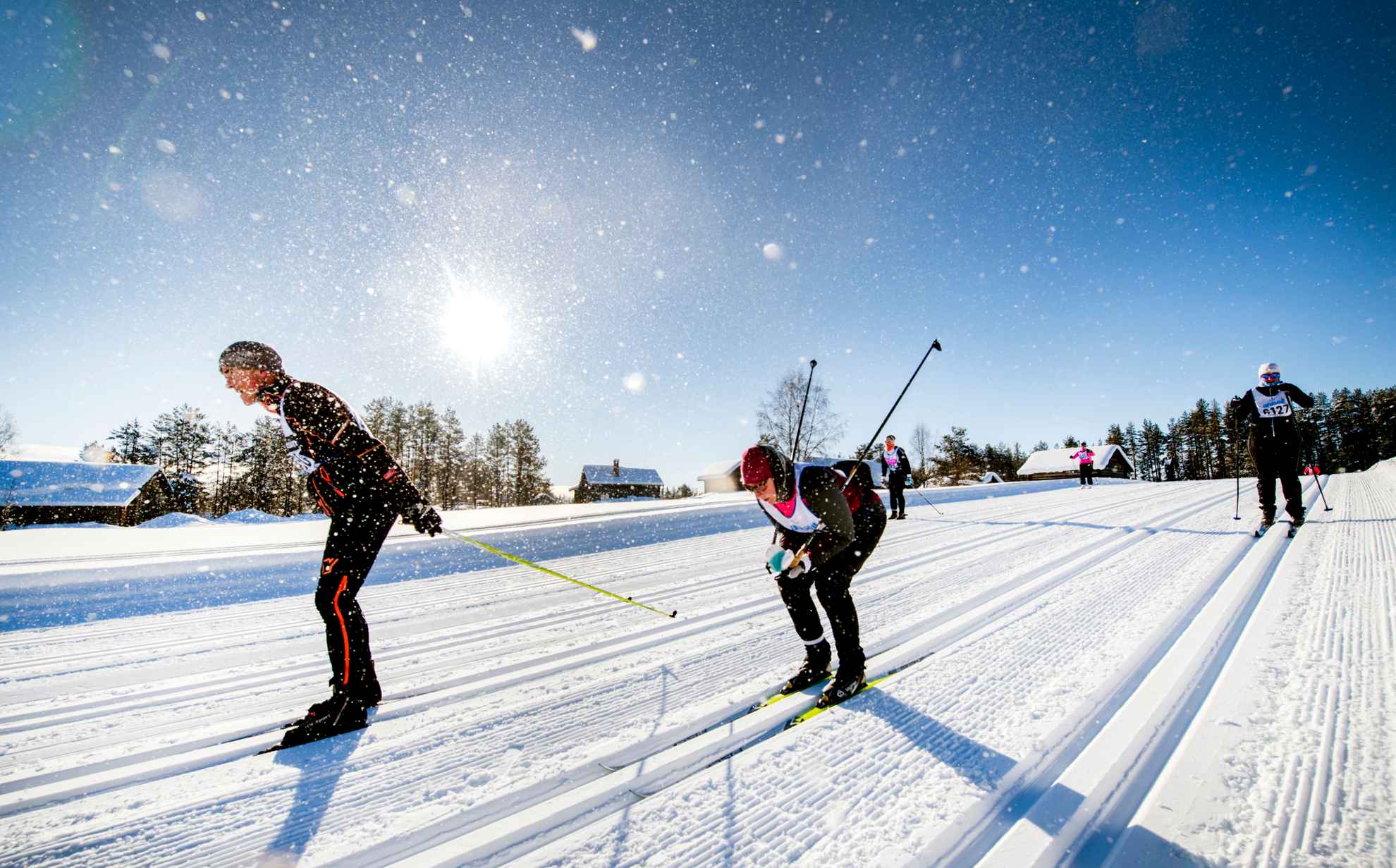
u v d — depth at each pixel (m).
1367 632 2.54
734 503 10.62
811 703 2.19
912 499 13.09
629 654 2.81
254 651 2.95
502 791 1.65
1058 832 1.41
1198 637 2.66
